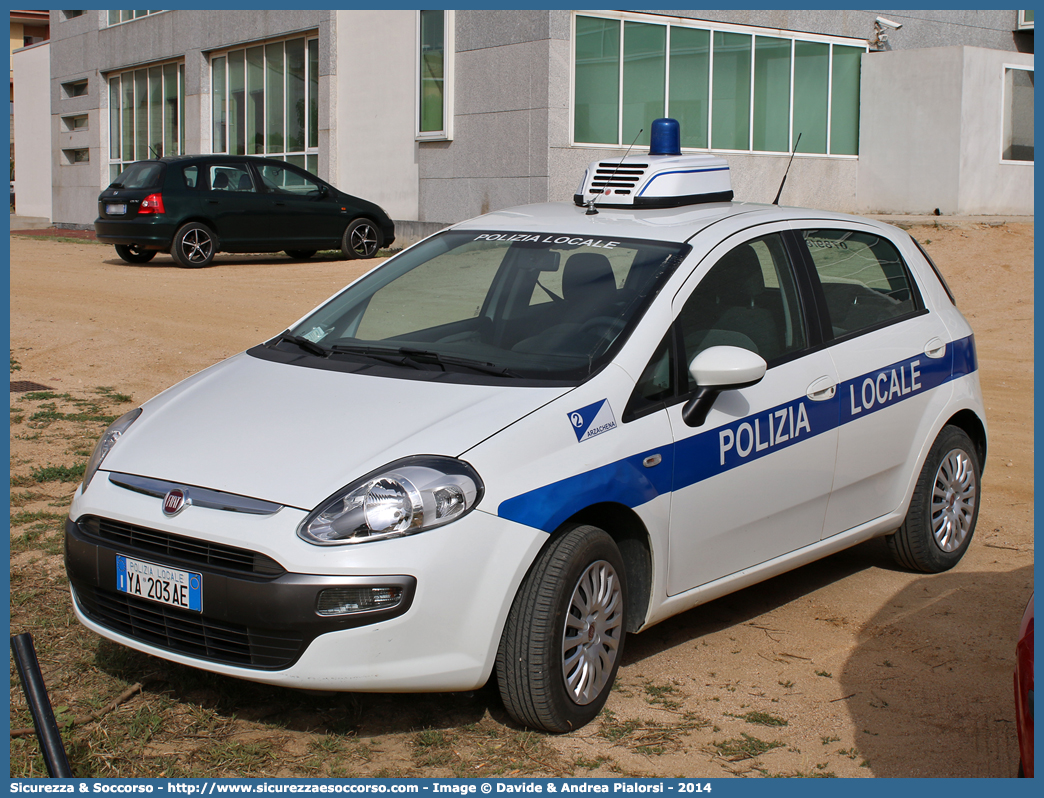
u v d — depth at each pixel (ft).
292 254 60.29
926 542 16.30
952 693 12.59
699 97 62.80
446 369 12.73
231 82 82.02
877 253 16.43
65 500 18.67
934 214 65.67
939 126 65.31
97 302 40.70
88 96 97.71
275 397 12.44
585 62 57.98
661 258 13.60
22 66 110.83
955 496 16.81
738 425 13.09
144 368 30.22
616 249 13.96
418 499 10.37
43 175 108.99
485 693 12.27
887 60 67.82
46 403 25.80
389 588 10.17
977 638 14.20
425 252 15.88
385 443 11.00
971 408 16.85
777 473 13.66
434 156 64.08
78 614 11.84
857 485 15.08
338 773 10.50
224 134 83.51
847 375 14.71
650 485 11.99
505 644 10.95
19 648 10.12
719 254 13.89
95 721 11.30
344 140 71.36
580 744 11.23
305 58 74.59
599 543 11.48
